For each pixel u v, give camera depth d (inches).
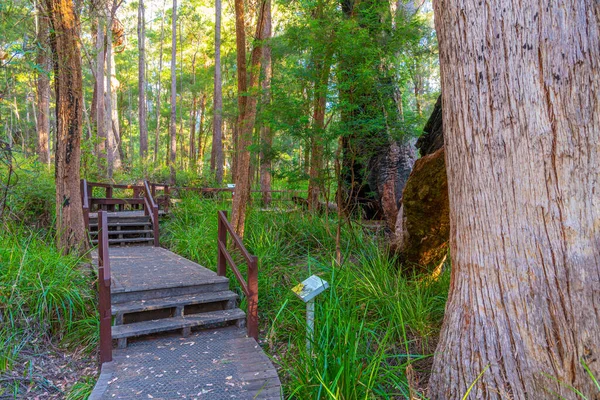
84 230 245.6
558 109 79.7
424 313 150.9
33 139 850.8
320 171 212.2
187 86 1100.5
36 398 125.3
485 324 90.4
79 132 243.6
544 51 81.0
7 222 239.5
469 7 91.9
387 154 297.9
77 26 244.4
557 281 80.0
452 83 98.0
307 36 182.7
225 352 143.5
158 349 145.6
